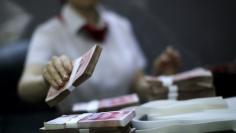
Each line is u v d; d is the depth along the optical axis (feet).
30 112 4.41
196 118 1.55
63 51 3.59
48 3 5.09
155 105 1.74
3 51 4.40
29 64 3.26
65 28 3.68
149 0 5.24
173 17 5.25
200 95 2.19
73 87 1.51
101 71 3.65
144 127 1.55
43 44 3.50
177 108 1.67
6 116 4.41
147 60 5.29
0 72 4.31
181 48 5.28
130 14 5.24
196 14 5.25
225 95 2.50
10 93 4.36
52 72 1.70
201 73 2.32
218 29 5.28
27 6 5.10
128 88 3.82
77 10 3.75
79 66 1.57
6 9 5.10
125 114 1.50
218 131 1.52
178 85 2.24
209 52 5.31
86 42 3.70
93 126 1.42
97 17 3.87
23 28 5.11
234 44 5.29
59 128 1.46
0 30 5.09
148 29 5.26
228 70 2.56
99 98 3.63
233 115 1.57
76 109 2.36
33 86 2.66
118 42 3.92
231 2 5.24
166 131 1.51
